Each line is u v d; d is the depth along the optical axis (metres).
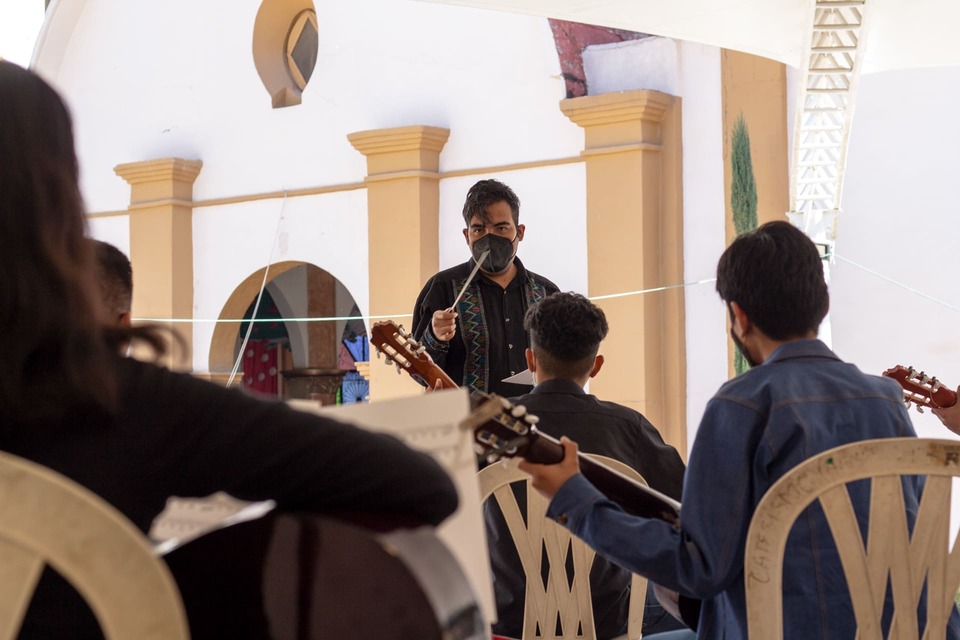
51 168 1.24
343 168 9.80
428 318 4.48
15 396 1.19
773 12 5.45
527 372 3.73
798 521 1.94
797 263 2.06
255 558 1.33
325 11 9.91
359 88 9.66
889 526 1.88
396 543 1.27
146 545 1.14
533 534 2.55
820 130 5.70
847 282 6.82
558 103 8.30
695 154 7.77
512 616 2.60
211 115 10.84
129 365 1.27
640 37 7.93
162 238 10.94
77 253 1.25
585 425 2.71
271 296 13.73
